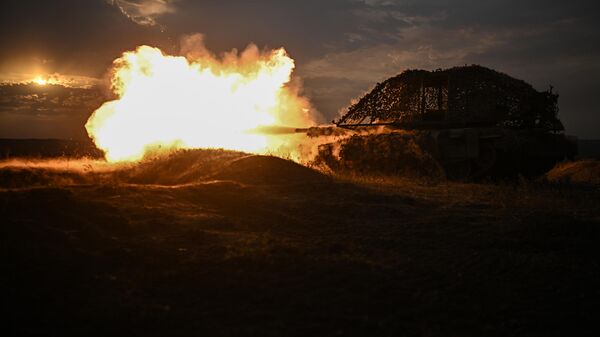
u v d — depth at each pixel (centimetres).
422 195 1190
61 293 516
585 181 1789
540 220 870
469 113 1733
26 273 542
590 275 647
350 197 1051
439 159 1647
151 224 744
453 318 512
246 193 980
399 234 806
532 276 637
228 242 694
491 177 1675
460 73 1758
